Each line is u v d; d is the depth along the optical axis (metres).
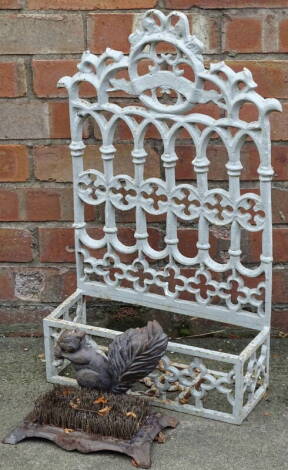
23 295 3.10
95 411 2.48
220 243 2.94
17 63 2.81
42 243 3.02
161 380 2.69
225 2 2.70
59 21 2.77
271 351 2.95
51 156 2.92
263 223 2.53
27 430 2.50
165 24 2.46
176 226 2.69
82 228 2.83
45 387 2.77
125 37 2.78
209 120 2.50
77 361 2.54
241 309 2.69
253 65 2.76
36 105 2.86
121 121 2.85
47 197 2.96
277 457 2.43
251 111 2.79
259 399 2.66
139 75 2.80
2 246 3.03
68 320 2.87
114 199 2.72
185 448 2.47
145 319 3.08
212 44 2.75
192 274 2.98
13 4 2.75
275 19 2.71
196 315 2.75
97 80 2.62
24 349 3.00
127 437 2.43
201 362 2.57
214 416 2.58
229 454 2.44
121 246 2.79
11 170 2.94
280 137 2.81
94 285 2.87
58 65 2.82
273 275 2.97
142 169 2.66
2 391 2.75
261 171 2.47
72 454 2.45
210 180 2.88
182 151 2.86
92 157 2.91
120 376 2.52
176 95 2.80
